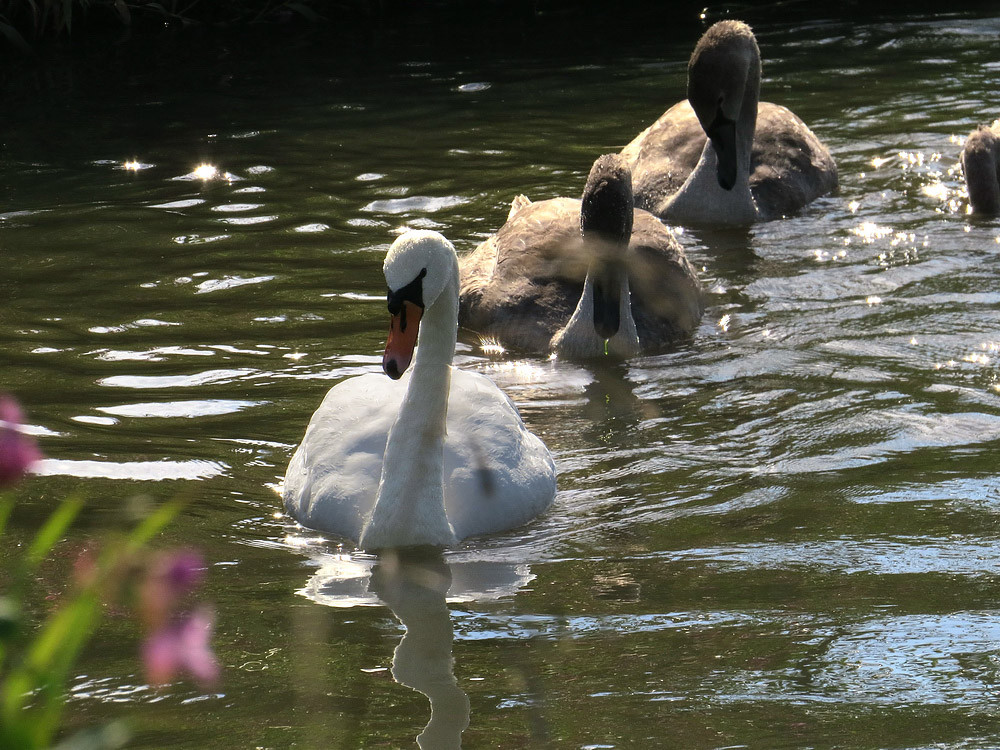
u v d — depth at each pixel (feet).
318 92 60.95
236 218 43.70
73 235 42.14
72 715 18.44
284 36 74.43
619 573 23.29
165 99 60.08
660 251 36.94
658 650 20.36
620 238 33.88
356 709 18.65
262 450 28.19
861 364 32.60
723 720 18.20
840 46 67.46
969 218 43.21
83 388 30.99
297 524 25.61
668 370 33.24
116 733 11.28
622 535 24.89
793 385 31.65
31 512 25.05
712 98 43.83
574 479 27.55
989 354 32.76
